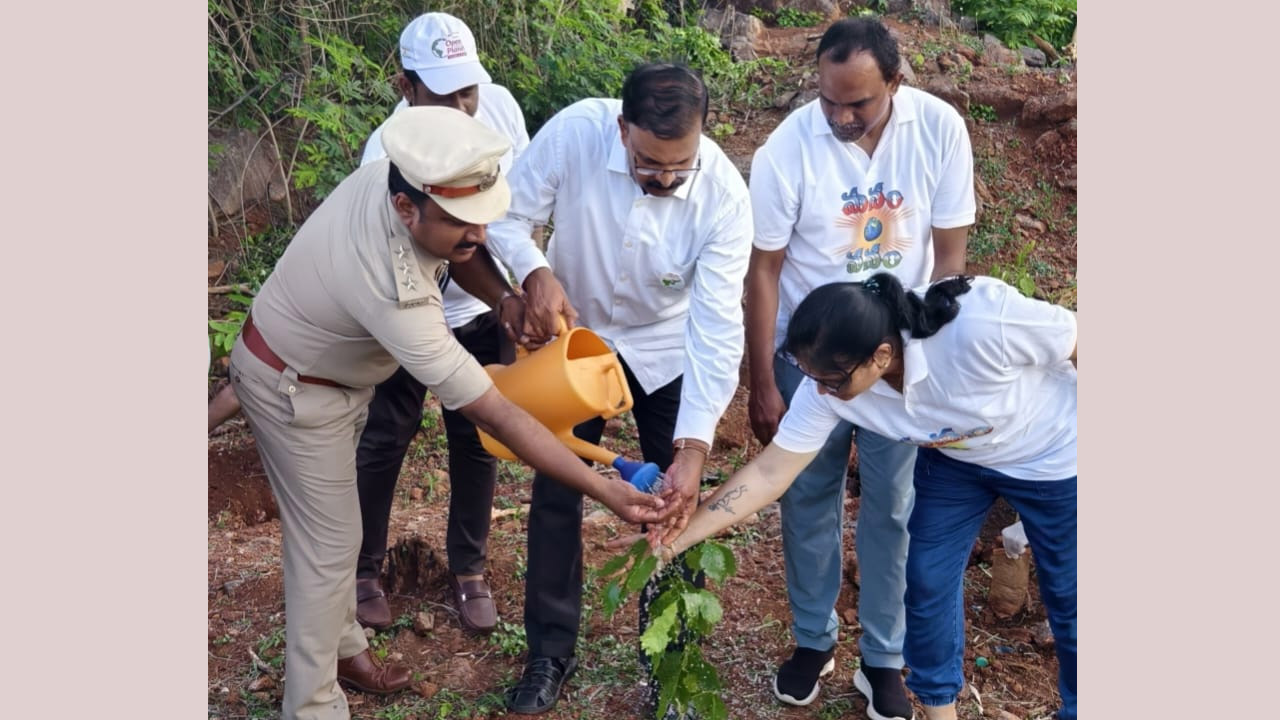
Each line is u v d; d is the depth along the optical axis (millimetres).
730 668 4312
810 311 3162
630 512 3432
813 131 3820
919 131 3793
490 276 3744
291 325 3455
